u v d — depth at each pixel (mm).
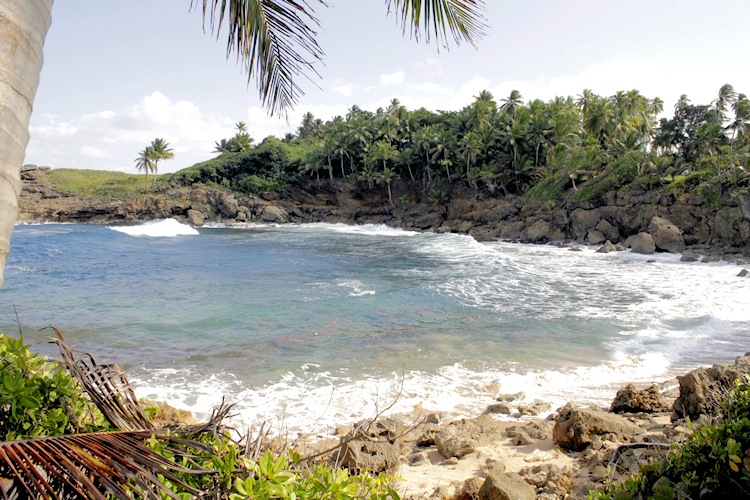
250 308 15922
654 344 12500
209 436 2191
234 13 3760
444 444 6645
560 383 9953
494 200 60719
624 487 3113
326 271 24484
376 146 71875
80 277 21906
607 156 52500
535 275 23375
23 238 37156
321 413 8438
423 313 15633
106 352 11430
